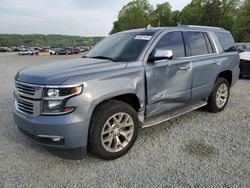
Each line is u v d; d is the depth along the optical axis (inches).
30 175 124.0
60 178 121.1
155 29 172.9
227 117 206.8
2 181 118.8
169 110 173.6
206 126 186.2
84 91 121.7
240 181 115.8
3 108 241.6
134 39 168.1
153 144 156.1
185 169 126.9
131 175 122.7
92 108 124.1
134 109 145.8
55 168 130.1
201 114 214.5
